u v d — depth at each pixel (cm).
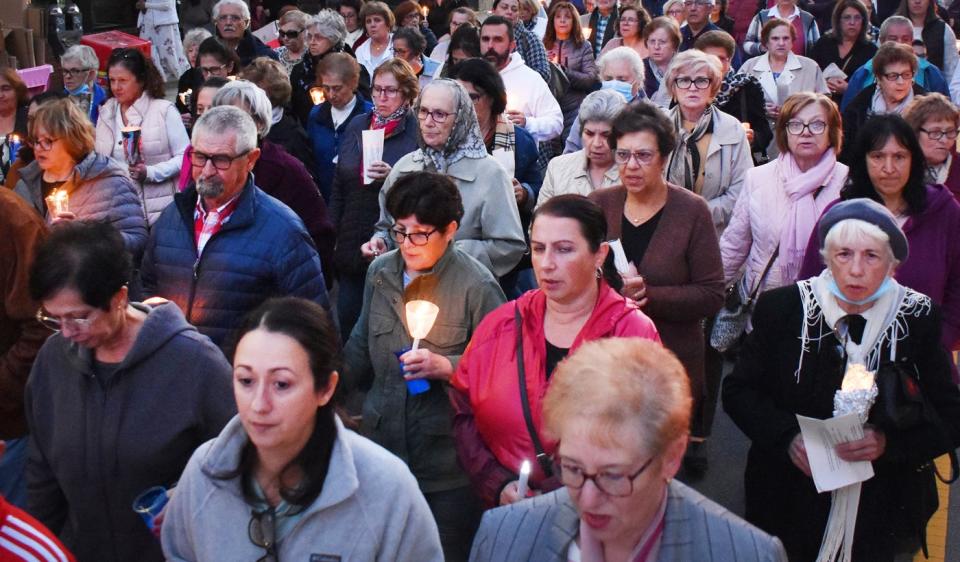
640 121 500
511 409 375
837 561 412
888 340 404
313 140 841
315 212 634
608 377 235
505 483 374
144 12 1586
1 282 437
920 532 425
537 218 378
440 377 421
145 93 753
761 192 614
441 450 439
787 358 416
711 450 671
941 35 1238
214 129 456
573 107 960
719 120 676
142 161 638
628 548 250
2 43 1253
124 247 347
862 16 1145
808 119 595
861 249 394
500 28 840
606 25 1375
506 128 659
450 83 549
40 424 362
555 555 253
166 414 349
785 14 1312
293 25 1134
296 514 281
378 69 681
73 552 363
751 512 447
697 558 244
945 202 507
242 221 466
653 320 514
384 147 681
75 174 554
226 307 465
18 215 437
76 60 923
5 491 452
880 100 870
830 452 402
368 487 284
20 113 798
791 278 604
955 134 618
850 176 525
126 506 353
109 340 350
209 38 930
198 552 288
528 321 385
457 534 444
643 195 514
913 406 398
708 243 511
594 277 384
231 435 286
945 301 511
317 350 277
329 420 287
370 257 570
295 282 472
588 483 233
